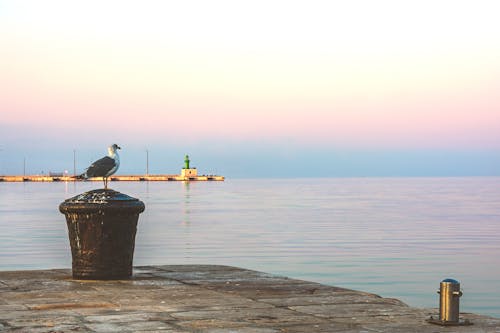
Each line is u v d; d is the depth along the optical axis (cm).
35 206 9981
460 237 4991
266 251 3922
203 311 866
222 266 1337
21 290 1027
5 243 4325
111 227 1135
